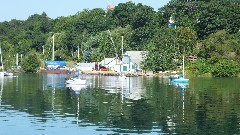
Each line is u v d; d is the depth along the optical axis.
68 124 71.69
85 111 84.44
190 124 71.12
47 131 66.75
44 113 82.19
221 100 99.69
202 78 178.25
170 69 199.12
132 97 106.56
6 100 101.44
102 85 144.12
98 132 66.00
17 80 172.88
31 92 120.50
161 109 86.38
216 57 192.25
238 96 107.38
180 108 87.50
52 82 160.00
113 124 71.56
